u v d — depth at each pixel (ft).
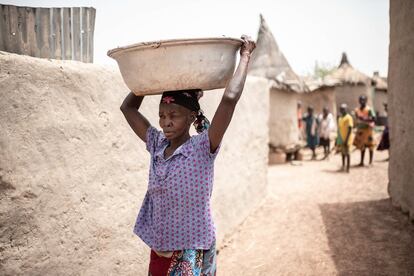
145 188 11.74
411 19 16.47
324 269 13.61
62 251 8.77
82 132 9.29
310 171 35.76
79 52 10.48
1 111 7.39
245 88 19.92
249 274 13.65
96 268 9.78
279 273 13.58
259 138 22.26
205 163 6.44
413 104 16.63
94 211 9.68
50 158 8.43
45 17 9.70
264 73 43.68
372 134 36.01
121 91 10.61
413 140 16.76
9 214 7.57
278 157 42.88
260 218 20.07
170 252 6.56
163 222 6.52
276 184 29.40
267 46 46.39
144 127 7.39
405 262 13.64
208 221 6.57
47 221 8.37
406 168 17.84
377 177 29.96
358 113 36.40
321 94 57.57
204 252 6.68
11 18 9.07
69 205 8.93
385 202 21.09
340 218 19.03
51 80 8.45
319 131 45.14
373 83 82.38
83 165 9.33
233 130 18.25
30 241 8.00
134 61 6.06
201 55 5.90
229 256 15.44
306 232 17.49
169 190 6.39
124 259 10.81
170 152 6.71
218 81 6.26
